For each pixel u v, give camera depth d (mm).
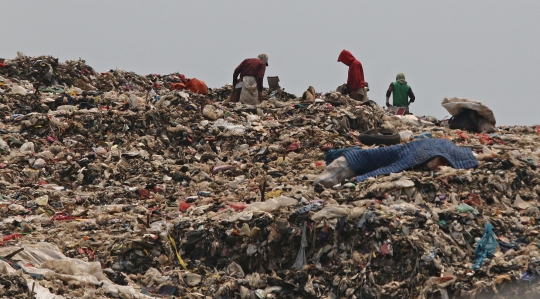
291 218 45875
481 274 41250
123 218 50438
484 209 48688
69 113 71312
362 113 77312
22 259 41688
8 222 49156
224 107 78000
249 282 43156
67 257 43562
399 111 86688
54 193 56344
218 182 59062
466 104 75312
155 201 55125
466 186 51406
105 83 90000
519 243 44844
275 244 45219
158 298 40906
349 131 73812
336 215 45438
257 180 57156
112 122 69375
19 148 65188
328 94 83938
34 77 85250
